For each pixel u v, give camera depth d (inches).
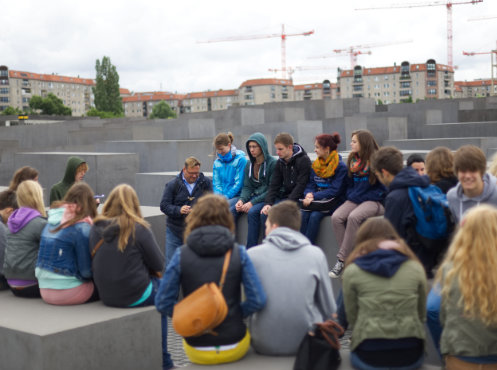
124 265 187.8
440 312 143.4
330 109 1475.1
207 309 142.7
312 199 246.1
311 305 156.6
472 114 1267.2
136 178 458.0
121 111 5492.1
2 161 715.4
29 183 212.2
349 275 144.2
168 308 152.0
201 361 152.9
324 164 243.0
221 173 287.6
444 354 141.0
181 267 150.5
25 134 1518.2
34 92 7539.4
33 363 171.6
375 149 229.3
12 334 175.6
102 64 5433.1
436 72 7824.8
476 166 166.7
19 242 206.2
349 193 239.1
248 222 266.1
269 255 157.5
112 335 184.7
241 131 1057.5
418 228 177.3
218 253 149.5
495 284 128.2
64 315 187.5
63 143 1454.2
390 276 140.1
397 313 139.4
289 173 253.4
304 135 963.3
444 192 195.5
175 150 665.6
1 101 7175.2
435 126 1003.9
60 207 196.9
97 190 563.8
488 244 129.9
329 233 251.4
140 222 188.7
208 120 1119.6
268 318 156.0
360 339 142.4
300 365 144.8
